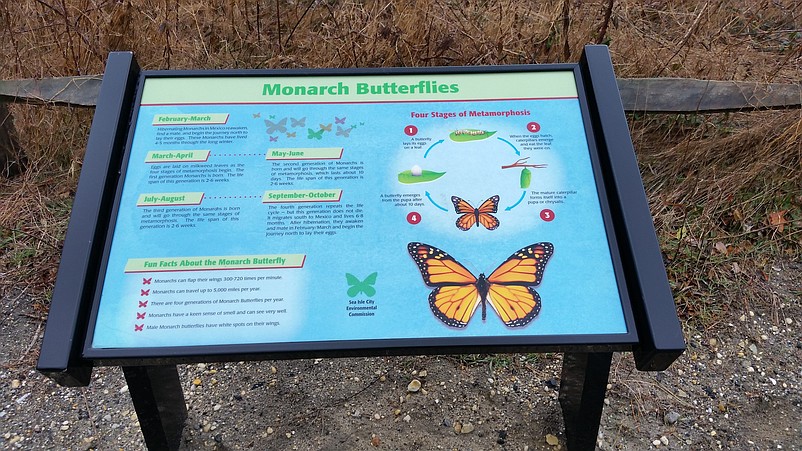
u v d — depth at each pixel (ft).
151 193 3.84
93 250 3.59
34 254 6.52
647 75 7.86
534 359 5.66
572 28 8.13
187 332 3.48
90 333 3.43
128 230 3.72
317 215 3.83
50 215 6.91
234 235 3.74
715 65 7.86
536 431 5.12
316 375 5.57
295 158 4.01
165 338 3.45
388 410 5.28
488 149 4.08
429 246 3.76
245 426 5.16
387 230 3.80
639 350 3.57
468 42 7.94
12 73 7.69
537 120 4.18
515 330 3.52
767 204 6.94
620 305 3.60
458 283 3.65
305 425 5.17
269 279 3.64
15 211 6.89
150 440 4.55
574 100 4.25
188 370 5.61
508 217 3.85
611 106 4.08
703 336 5.93
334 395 5.40
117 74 4.11
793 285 6.36
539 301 3.60
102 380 5.49
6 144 7.13
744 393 5.45
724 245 6.63
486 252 3.75
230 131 4.08
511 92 4.27
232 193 3.87
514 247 3.76
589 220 3.84
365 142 4.08
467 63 7.83
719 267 6.44
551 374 5.54
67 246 3.55
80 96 6.74
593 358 4.12
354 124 4.15
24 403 5.32
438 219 3.84
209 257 3.67
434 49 7.87
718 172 7.09
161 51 8.07
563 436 5.07
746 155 7.11
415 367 5.62
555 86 4.30
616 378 5.53
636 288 3.58
